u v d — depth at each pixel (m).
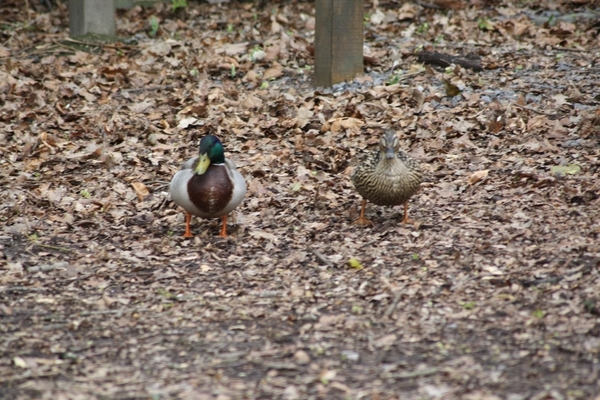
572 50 17.78
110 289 9.38
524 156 13.12
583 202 11.24
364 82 16.56
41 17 22.39
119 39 20.31
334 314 8.48
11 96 16.75
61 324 8.41
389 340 7.77
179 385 7.04
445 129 14.33
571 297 8.40
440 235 10.52
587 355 7.23
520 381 6.84
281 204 12.09
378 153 10.88
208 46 19.44
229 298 9.03
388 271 9.52
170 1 23.06
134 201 12.50
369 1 21.98
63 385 7.06
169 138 14.88
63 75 17.69
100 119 15.69
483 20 19.59
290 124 14.95
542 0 21.56
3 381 7.14
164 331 8.22
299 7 22.39
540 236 10.16
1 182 13.18
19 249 10.62
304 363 7.38
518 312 8.21
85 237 11.10
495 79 16.36
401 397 6.69
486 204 11.48
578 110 14.55
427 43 18.80
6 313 8.70
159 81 17.61
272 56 18.36
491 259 9.59
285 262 10.02
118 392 6.93
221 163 10.63
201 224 11.52
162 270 9.89
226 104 16.08
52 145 14.72
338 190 12.55
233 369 7.32
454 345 7.60
